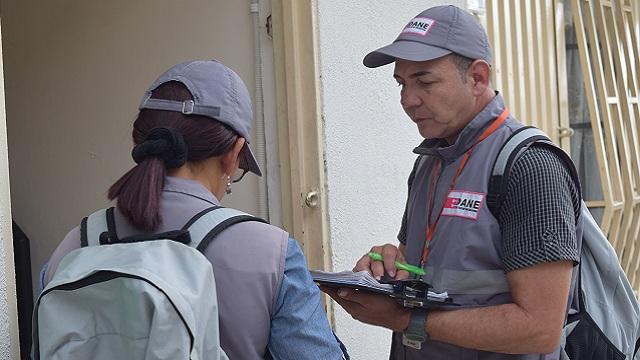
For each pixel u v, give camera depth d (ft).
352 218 12.09
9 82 13.88
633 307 7.89
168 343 4.62
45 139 13.74
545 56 16.03
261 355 5.34
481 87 7.22
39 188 13.85
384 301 7.00
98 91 13.17
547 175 6.66
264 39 11.76
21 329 13.61
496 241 6.86
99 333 4.84
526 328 6.53
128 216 5.32
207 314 4.87
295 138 11.50
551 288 6.53
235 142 5.63
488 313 6.70
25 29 13.70
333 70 11.69
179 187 5.46
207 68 5.62
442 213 7.19
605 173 16.44
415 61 7.00
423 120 7.27
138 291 4.66
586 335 7.68
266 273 5.26
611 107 17.19
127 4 12.80
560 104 16.35
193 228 5.29
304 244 11.55
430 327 6.88
